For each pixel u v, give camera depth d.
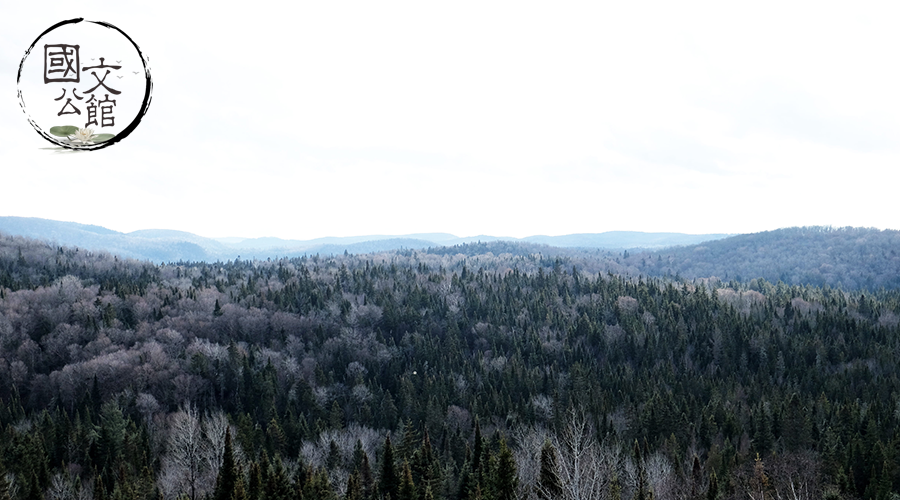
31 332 166.25
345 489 78.69
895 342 168.12
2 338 154.75
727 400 124.38
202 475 74.62
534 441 79.94
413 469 77.56
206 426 81.75
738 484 74.75
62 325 162.62
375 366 163.25
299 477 70.50
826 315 194.62
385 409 124.81
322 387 137.75
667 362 155.38
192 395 132.62
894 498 75.56
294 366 149.88
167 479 77.50
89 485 82.44
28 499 70.12
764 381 141.12
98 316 179.62
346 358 167.25
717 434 103.62
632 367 165.00
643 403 121.06
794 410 100.06
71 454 94.44
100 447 92.38
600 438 95.88
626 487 68.81
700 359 167.25
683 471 82.88
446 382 144.75
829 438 90.94
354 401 134.38
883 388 129.12
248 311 191.38
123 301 194.50
